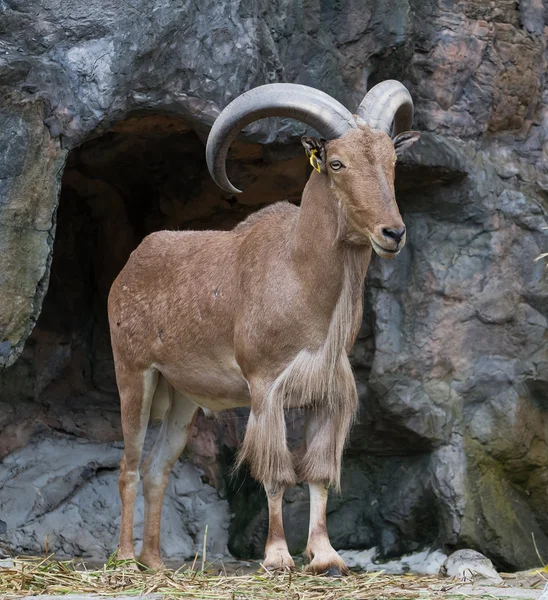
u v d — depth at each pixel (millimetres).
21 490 31469
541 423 32344
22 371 34719
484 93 32875
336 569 19219
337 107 19672
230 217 33562
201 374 22844
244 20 27094
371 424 31672
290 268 20141
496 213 32156
